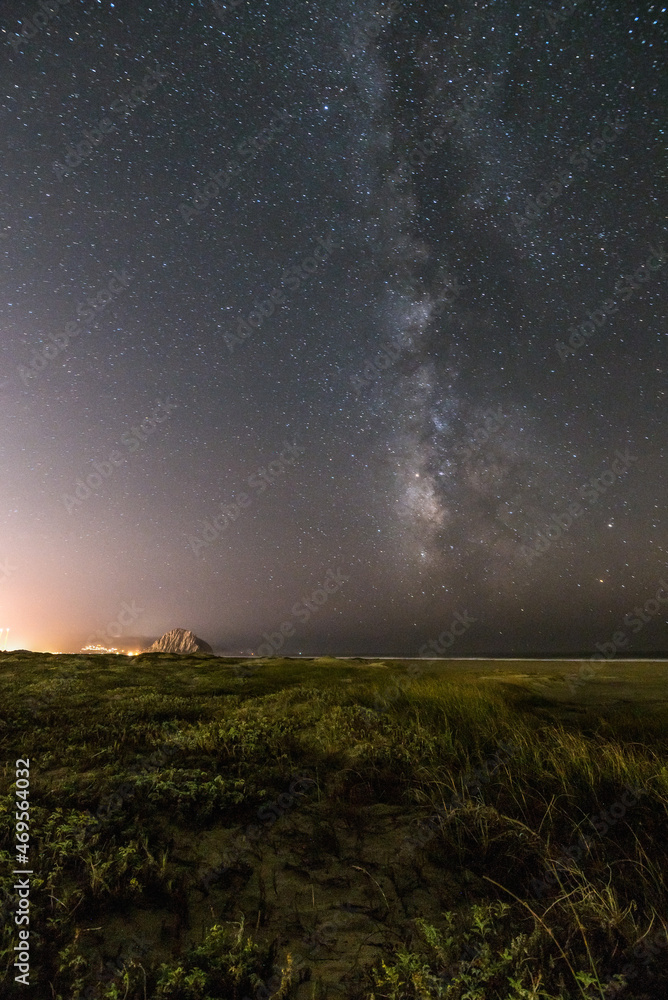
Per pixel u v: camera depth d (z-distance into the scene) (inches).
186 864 173.8
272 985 115.9
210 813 210.5
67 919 135.6
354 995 112.7
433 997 104.3
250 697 623.5
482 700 470.6
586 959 115.6
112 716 435.2
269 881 164.6
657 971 112.0
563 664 1274.6
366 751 289.1
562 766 242.5
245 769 264.7
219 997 111.2
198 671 964.0
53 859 162.6
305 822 207.2
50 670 897.5
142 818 202.7
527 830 175.5
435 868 169.6
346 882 163.8
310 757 295.6
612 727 368.5
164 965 116.3
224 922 142.3
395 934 136.2
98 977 117.4
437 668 1202.0
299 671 986.7
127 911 144.7
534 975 109.4
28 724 401.4
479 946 121.7
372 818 211.9
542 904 140.6
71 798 222.2
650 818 190.7
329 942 133.6
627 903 140.9
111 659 1168.8
